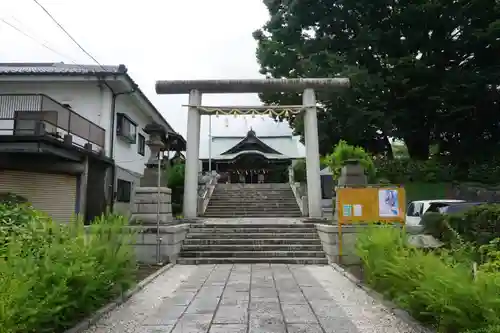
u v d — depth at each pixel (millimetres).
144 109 21344
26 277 4230
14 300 3756
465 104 19953
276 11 23750
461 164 22500
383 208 9703
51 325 4566
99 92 17234
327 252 10328
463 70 20125
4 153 12633
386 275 6074
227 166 34906
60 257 5195
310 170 15125
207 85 15320
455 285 4191
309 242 11273
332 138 22016
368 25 20938
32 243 5766
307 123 15438
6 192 12375
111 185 17344
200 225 12445
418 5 19766
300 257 10570
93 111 17156
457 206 11602
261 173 34281
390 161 22234
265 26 23859
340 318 5375
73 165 14766
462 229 8961
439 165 21500
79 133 14727
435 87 19484
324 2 21562
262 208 19125
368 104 19531
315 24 22719
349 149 12930
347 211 9758
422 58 20516
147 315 5543
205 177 24578
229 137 40469
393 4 20875
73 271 4949
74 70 18031
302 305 6062
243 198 20969
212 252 10773
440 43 20281
